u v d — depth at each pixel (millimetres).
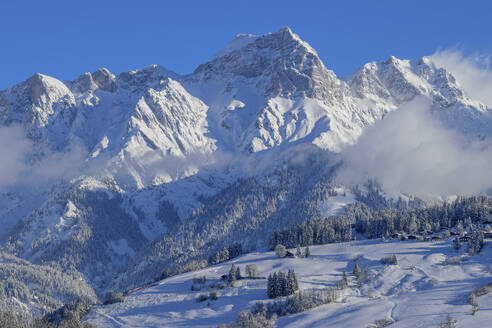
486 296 177375
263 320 177875
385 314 173500
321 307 186125
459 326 154875
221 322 187000
